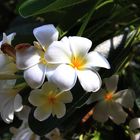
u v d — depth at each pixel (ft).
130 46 1.91
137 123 1.95
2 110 1.71
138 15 2.14
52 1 1.74
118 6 2.10
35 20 2.41
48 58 1.51
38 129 1.78
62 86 1.47
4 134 2.73
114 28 2.06
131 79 2.22
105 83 1.93
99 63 1.58
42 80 1.50
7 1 3.47
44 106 1.68
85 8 1.98
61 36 1.82
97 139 2.00
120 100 1.95
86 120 2.02
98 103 1.94
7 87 1.72
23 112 1.91
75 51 1.58
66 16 1.95
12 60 1.62
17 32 2.31
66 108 1.72
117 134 2.04
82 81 1.52
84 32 1.91
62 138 2.02
